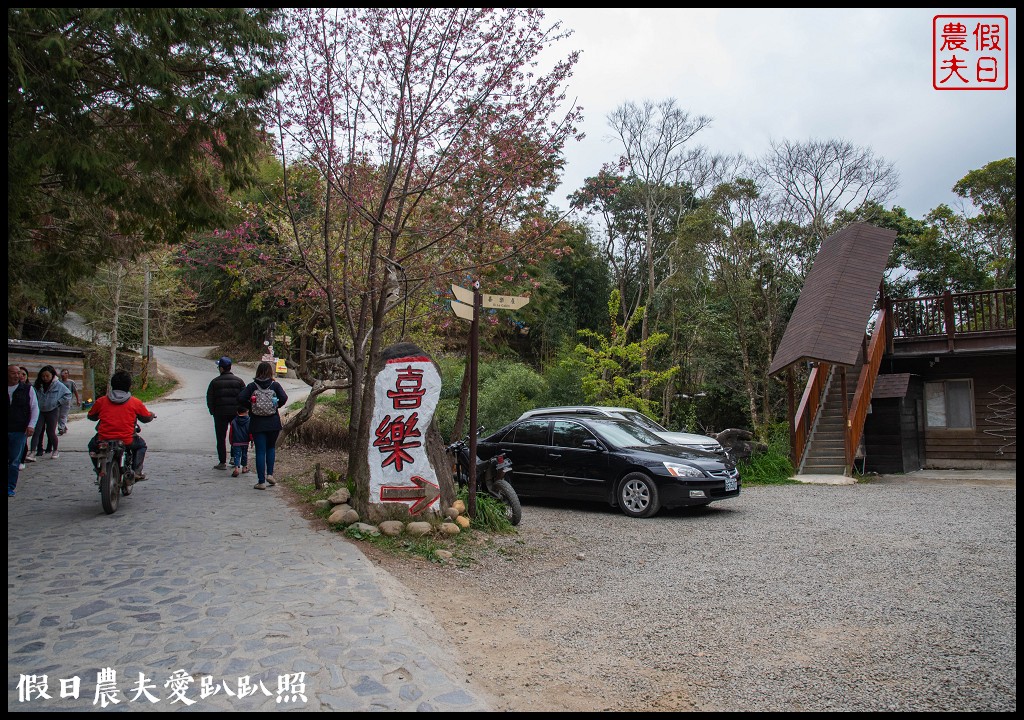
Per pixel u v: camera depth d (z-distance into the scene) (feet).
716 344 83.30
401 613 15.72
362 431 25.44
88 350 105.60
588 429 33.83
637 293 112.27
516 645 15.01
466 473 28.78
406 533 23.08
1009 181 83.56
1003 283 82.02
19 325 82.23
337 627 14.42
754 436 63.57
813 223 78.38
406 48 28.19
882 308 57.47
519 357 96.89
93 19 20.31
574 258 93.56
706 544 25.23
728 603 17.95
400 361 24.27
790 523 29.50
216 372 134.72
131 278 102.78
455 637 15.30
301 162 31.86
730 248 78.28
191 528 23.25
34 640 13.52
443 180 29.58
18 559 19.26
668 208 105.81
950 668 13.39
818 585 19.47
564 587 19.66
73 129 23.17
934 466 58.29
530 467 34.58
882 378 56.54
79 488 31.09
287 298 39.06
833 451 50.55
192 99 23.97
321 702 11.13
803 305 55.62
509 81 28.91
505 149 29.25
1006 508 33.35
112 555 19.75
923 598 18.02
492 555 22.68
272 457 32.35
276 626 14.38
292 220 30.04
